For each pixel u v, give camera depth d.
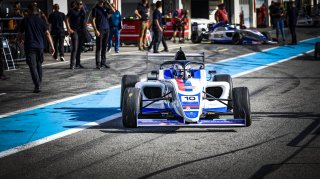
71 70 18.06
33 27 13.27
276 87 13.94
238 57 22.64
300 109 10.70
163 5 38.00
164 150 7.48
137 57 22.36
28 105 11.78
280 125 9.13
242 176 6.21
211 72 10.75
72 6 18.23
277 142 7.86
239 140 8.02
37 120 10.08
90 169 6.61
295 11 28.86
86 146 7.84
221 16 33.06
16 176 6.38
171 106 9.10
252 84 14.59
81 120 9.99
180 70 10.02
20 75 17.20
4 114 10.76
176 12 33.06
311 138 8.09
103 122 9.73
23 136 8.70
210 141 8.00
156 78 10.71
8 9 20.55
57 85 14.75
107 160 7.02
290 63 20.11
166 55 11.15
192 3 40.91
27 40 13.30
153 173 6.39
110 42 24.88
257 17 52.09
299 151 7.30
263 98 12.17
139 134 8.59
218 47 27.75
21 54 20.02
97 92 13.52
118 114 10.58
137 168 6.61
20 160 7.13
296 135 8.32
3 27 20.75
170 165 6.72
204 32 31.31
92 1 30.73
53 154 7.43
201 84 9.34
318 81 14.99
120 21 24.48
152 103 9.60
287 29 45.78
